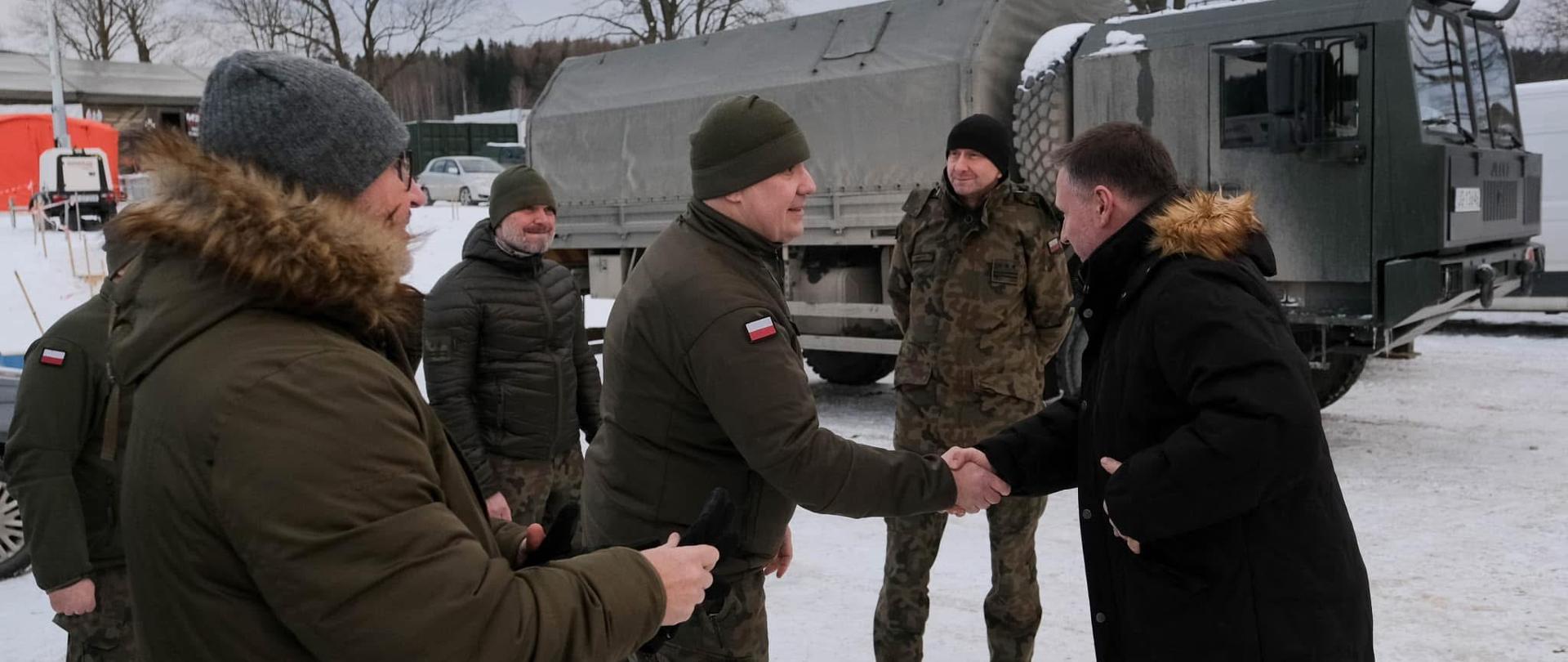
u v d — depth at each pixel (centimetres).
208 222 118
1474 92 661
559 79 1018
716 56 884
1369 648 194
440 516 121
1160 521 185
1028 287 350
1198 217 196
